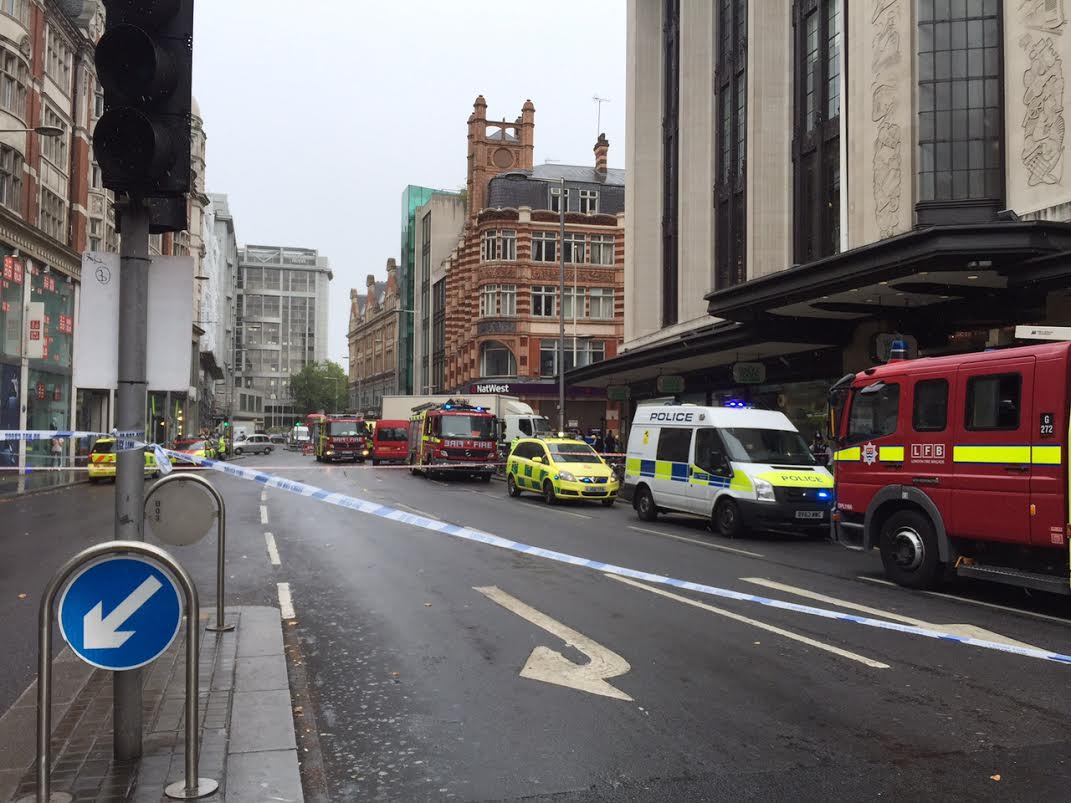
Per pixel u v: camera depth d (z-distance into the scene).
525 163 59.72
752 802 3.88
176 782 3.77
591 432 37.94
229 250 127.12
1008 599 9.11
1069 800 3.92
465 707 5.23
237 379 152.62
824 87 22.50
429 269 76.50
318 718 5.03
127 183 3.88
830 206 22.19
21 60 31.05
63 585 3.46
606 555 11.84
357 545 12.67
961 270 13.81
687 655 6.47
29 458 31.55
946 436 9.30
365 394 111.31
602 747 4.55
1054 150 14.88
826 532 14.79
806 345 22.33
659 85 34.88
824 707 5.25
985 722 4.99
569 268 53.69
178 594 3.61
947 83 16.75
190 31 4.07
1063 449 8.02
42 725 3.39
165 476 6.21
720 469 15.09
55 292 35.16
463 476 32.69
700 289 29.50
